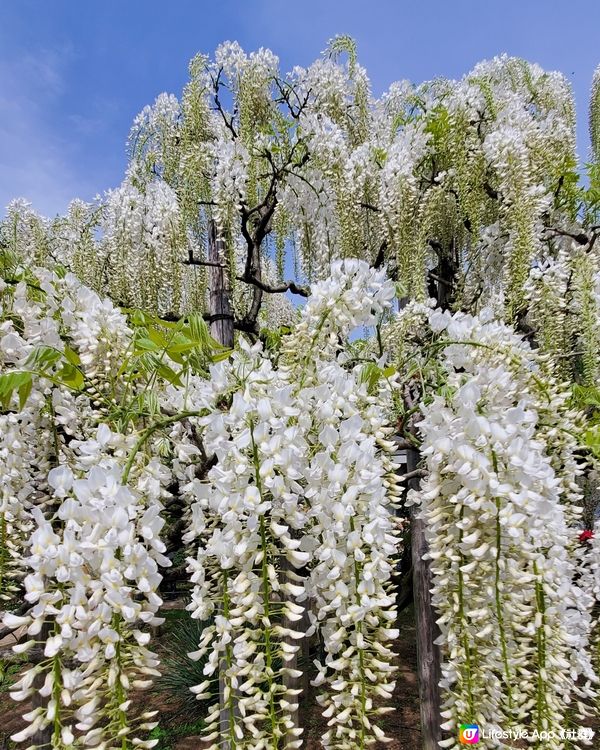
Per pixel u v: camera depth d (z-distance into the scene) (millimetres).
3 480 1583
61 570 995
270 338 2467
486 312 2182
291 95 3934
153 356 1600
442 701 2375
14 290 1887
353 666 1215
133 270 3650
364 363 2000
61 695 995
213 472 1257
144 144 4047
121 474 1225
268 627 1187
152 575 1057
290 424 1501
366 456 1309
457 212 3729
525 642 1507
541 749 1399
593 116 4629
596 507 2986
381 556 1273
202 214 3795
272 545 1249
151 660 1061
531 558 1407
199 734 3109
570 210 3920
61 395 1824
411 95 3969
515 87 4250
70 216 4305
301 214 3619
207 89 3773
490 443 1361
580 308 3199
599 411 2758
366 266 1830
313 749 2732
